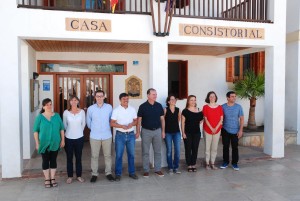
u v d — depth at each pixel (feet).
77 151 17.47
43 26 17.95
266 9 22.97
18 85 17.84
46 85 27.07
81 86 28.02
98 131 17.28
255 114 32.45
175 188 16.74
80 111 17.37
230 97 20.01
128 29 19.31
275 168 20.51
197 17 20.56
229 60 31.19
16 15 17.56
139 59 28.66
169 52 28.02
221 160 21.94
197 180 18.06
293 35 28.48
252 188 16.75
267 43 22.29
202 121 20.45
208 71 30.86
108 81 28.53
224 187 16.90
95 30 18.80
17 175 18.20
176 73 30.68
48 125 16.14
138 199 15.17
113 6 18.94
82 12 18.56
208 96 19.89
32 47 23.88
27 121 22.07
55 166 16.89
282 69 22.74
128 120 17.67
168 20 19.80
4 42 17.49
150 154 20.63
